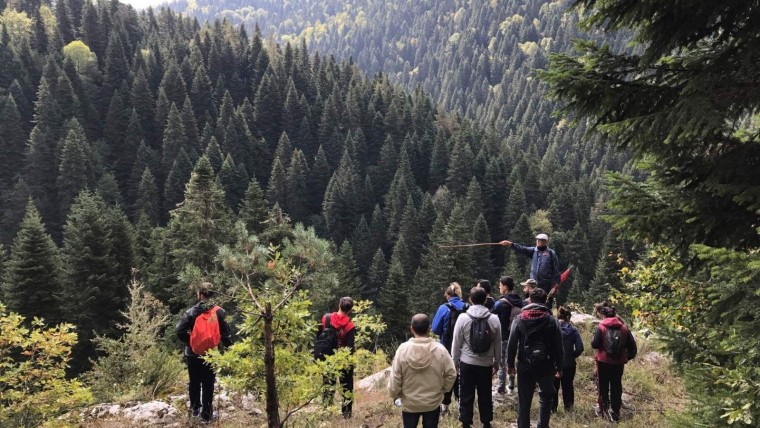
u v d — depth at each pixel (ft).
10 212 265.13
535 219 286.46
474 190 298.56
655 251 28.50
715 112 11.93
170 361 34.88
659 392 28.12
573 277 242.17
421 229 267.80
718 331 13.88
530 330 18.75
